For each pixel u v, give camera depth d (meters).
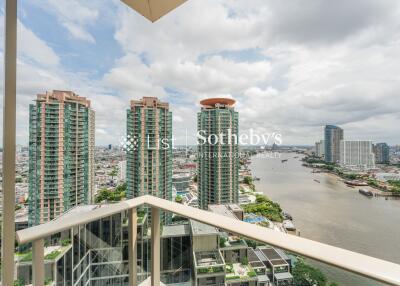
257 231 0.92
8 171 0.88
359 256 0.69
